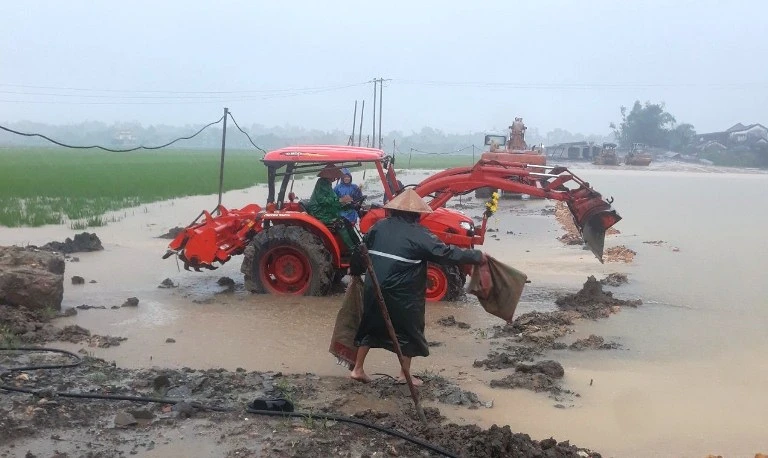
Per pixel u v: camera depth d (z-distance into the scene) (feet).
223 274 40.22
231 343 26.84
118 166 160.76
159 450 17.12
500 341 28.25
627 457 18.31
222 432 18.08
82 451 16.94
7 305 29.32
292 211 36.17
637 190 125.18
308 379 22.59
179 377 22.18
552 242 55.83
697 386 23.65
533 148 122.01
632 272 44.04
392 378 22.89
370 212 35.68
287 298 34.17
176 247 36.37
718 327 31.24
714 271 44.68
